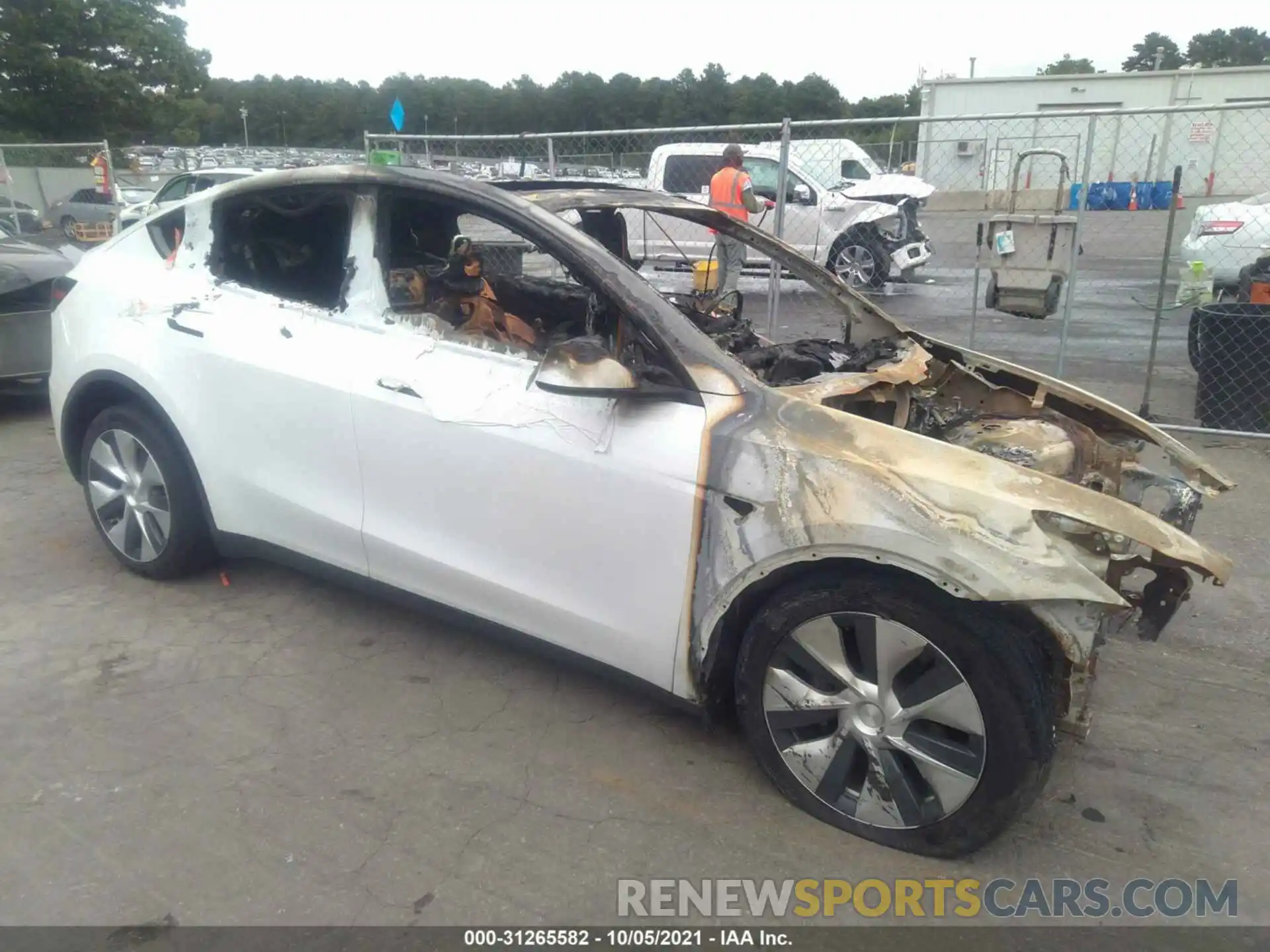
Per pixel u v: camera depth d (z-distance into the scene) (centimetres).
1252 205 980
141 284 408
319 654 379
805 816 291
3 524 499
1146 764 325
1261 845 286
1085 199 689
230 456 381
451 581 337
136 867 262
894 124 707
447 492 329
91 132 3438
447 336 336
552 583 314
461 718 338
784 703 284
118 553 432
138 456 414
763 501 272
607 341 315
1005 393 390
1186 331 1048
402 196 344
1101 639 262
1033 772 254
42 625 395
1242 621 423
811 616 273
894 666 265
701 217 400
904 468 261
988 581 242
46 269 677
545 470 306
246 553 399
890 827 275
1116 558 269
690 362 293
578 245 310
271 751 316
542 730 332
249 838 275
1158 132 1224
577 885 262
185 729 327
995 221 716
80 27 3331
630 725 336
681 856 274
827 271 423
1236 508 543
